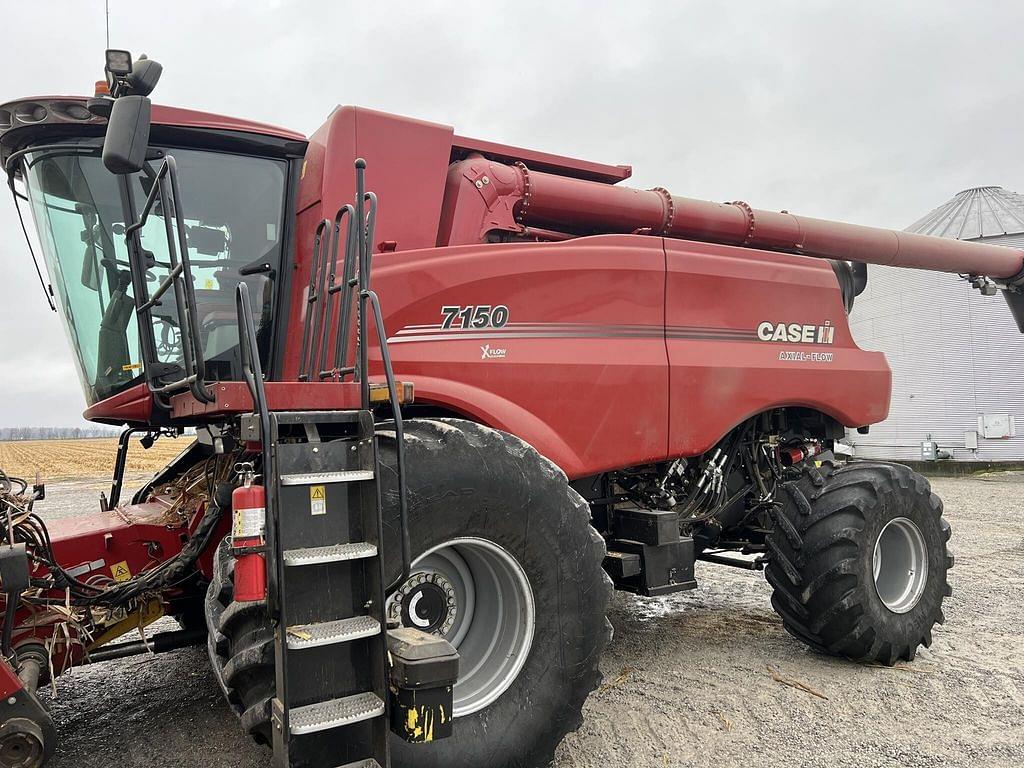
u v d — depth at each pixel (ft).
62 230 11.34
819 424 17.34
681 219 16.03
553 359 12.58
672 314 14.25
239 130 11.64
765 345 15.65
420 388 11.14
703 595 20.17
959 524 31.40
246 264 11.85
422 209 12.52
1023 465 55.26
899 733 11.16
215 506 10.48
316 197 11.76
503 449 9.52
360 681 7.82
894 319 60.54
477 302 12.03
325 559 7.47
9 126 10.75
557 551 9.77
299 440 8.57
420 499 8.63
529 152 14.74
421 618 9.62
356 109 11.98
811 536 14.30
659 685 13.23
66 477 70.33
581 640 9.95
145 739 11.30
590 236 14.20
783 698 12.60
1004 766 10.11
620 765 10.21
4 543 9.15
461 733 9.03
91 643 10.88
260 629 7.88
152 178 11.21
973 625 16.78
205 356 11.48
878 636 13.79
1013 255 22.74
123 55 8.93
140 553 11.77
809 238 17.98
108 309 11.37
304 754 7.45
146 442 14.57
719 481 15.85
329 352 11.13
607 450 13.08
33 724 8.16
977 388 56.54
